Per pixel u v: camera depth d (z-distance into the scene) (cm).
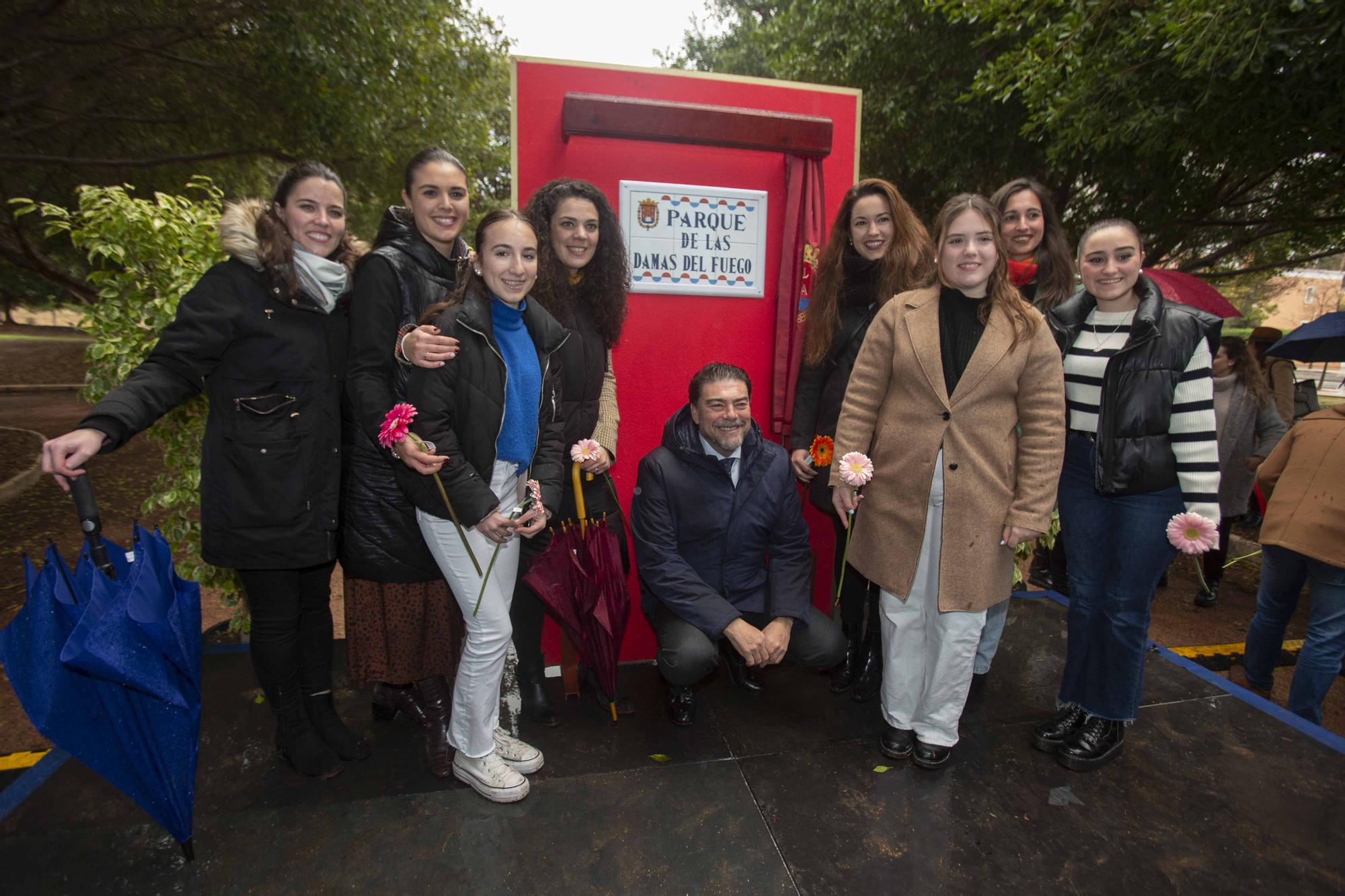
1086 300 226
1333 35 383
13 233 778
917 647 223
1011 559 213
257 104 723
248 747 228
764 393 292
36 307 1450
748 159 278
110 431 159
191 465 271
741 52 1154
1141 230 700
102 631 149
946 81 690
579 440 233
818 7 758
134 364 257
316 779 213
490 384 184
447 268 204
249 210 186
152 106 736
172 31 648
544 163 263
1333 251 877
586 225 221
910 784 218
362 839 191
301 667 221
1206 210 716
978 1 548
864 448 224
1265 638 292
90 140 748
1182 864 187
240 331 181
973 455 203
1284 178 664
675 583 233
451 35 777
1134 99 480
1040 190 263
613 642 223
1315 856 191
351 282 200
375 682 242
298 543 190
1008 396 205
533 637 245
